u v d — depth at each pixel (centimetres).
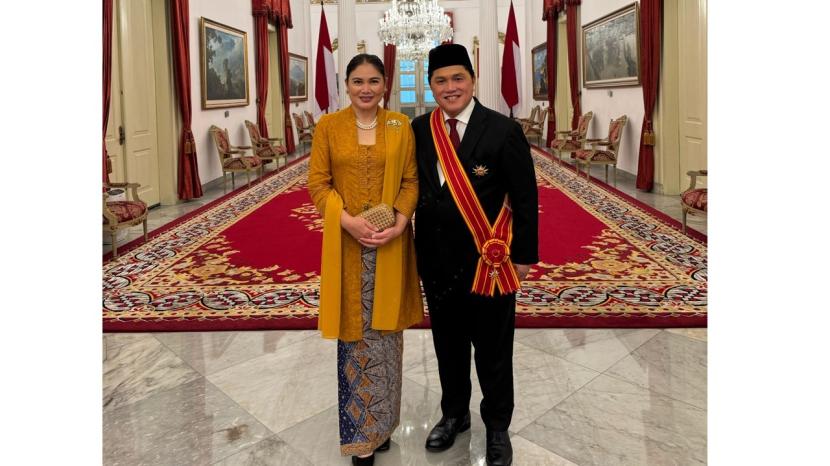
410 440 237
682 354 314
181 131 838
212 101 972
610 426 244
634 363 304
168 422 254
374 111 211
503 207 206
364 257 210
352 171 206
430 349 333
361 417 213
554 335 344
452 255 204
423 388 284
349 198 209
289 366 311
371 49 1816
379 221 199
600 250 534
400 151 206
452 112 202
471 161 199
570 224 646
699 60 732
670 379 286
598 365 303
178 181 836
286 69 1440
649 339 334
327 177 212
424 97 1869
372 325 208
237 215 741
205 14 945
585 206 750
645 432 239
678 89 795
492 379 213
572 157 1004
